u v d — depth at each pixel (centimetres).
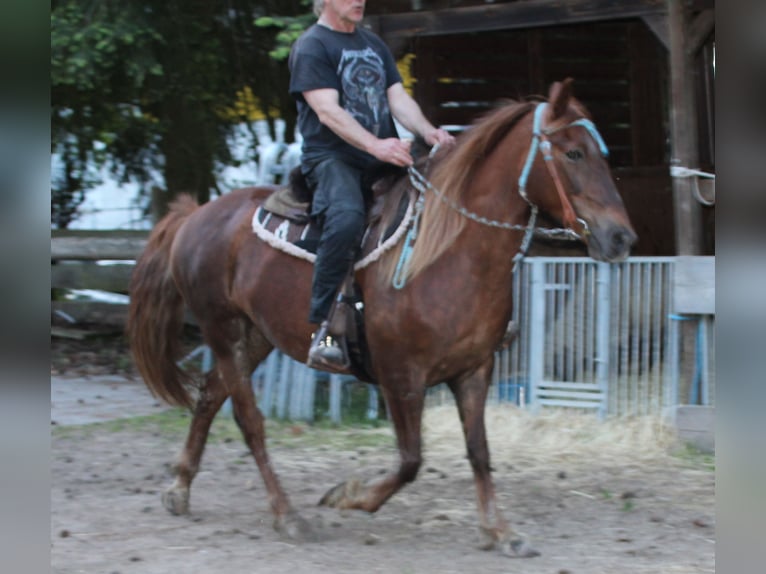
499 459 695
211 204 586
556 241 962
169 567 470
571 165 446
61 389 967
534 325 786
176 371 596
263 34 1128
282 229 529
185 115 1178
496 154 469
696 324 724
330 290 488
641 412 751
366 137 482
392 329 477
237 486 637
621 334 762
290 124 1235
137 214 1412
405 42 893
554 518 557
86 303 1255
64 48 970
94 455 720
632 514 562
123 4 973
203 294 564
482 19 858
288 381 830
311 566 471
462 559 480
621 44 1200
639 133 1201
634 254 1131
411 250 473
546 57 1182
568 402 774
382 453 719
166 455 724
